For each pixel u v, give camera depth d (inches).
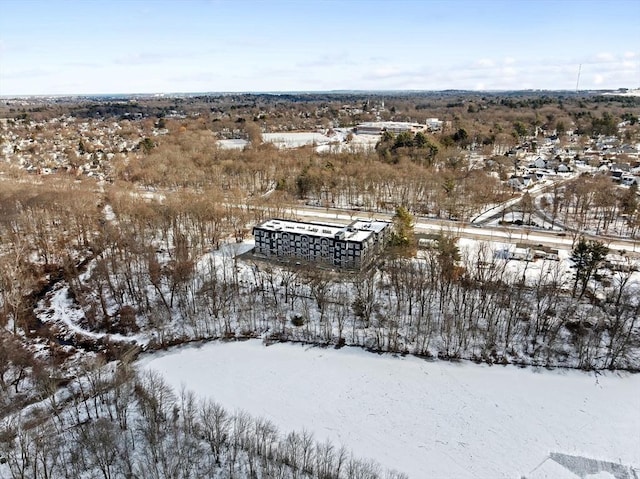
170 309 6240.2
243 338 5654.5
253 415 4421.8
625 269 6756.9
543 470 3902.6
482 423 4384.8
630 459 4001.0
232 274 6958.7
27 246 7869.1
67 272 6899.6
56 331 5885.8
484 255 6678.2
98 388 4330.7
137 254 7145.7
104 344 5595.5
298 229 7564.0
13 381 4805.6
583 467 3929.6
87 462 3676.2
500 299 5915.4
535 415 4468.5
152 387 4315.9
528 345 5378.9
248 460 3774.6
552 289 5900.6
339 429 4301.2
